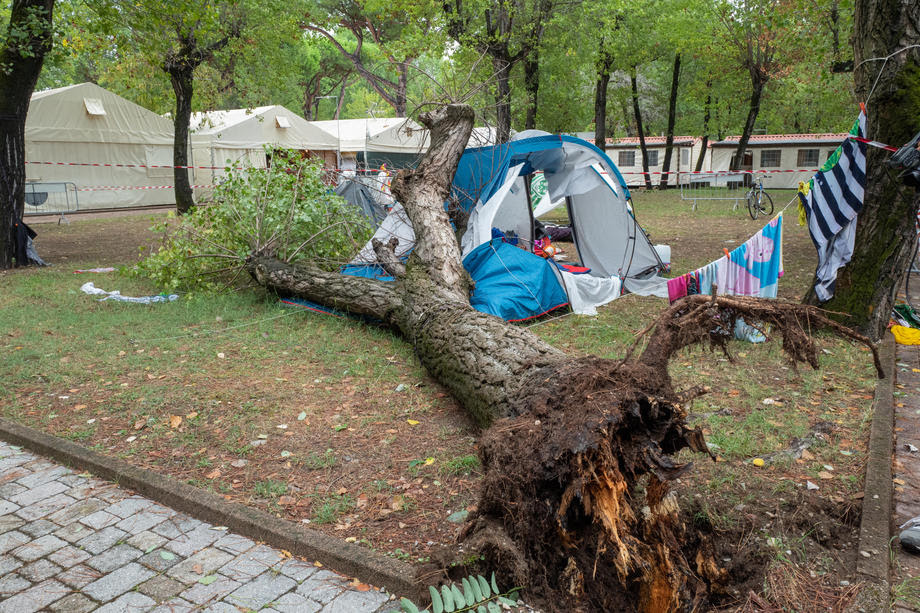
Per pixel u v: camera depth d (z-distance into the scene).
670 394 2.98
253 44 19.64
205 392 5.06
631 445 2.81
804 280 9.11
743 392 4.93
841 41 13.12
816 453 3.91
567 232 13.51
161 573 2.85
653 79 35.75
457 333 4.74
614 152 33.91
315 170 9.05
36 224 18.56
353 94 58.19
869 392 4.91
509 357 4.01
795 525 3.15
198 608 2.61
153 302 8.12
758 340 6.09
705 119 33.47
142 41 12.30
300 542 2.98
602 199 9.32
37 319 7.21
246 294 8.47
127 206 24.08
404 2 19.11
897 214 6.06
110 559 2.96
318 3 29.52
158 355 6.00
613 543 2.53
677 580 2.58
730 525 3.14
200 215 8.85
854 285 6.32
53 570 2.88
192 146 24.70
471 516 2.98
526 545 2.76
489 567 2.75
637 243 9.38
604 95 27.48
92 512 3.39
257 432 4.32
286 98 39.59
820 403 4.70
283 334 6.68
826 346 6.05
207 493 3.43
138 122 23.88
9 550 3.04
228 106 36.88
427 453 3.97
